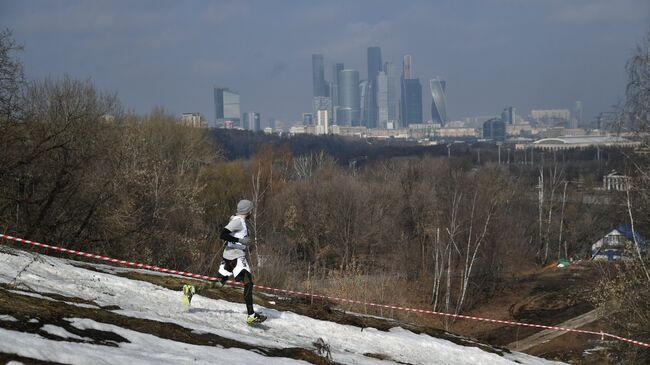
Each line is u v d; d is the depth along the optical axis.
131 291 12.30
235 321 11.93
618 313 26.42
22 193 28.72
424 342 14.18
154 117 59.78
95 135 34.72
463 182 65.75
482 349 15.78
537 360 16.38
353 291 32.28
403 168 79.81
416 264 59.66
